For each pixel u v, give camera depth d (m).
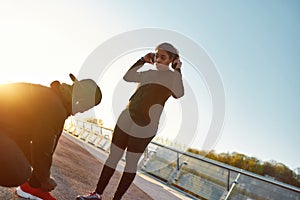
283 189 6.10
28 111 2.59
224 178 7.43
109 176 3.31
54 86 2.76
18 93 2.59
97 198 3.30
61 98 2.76
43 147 2.56
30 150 2.82
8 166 2.54
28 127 2.62
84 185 4.82
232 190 7.12
